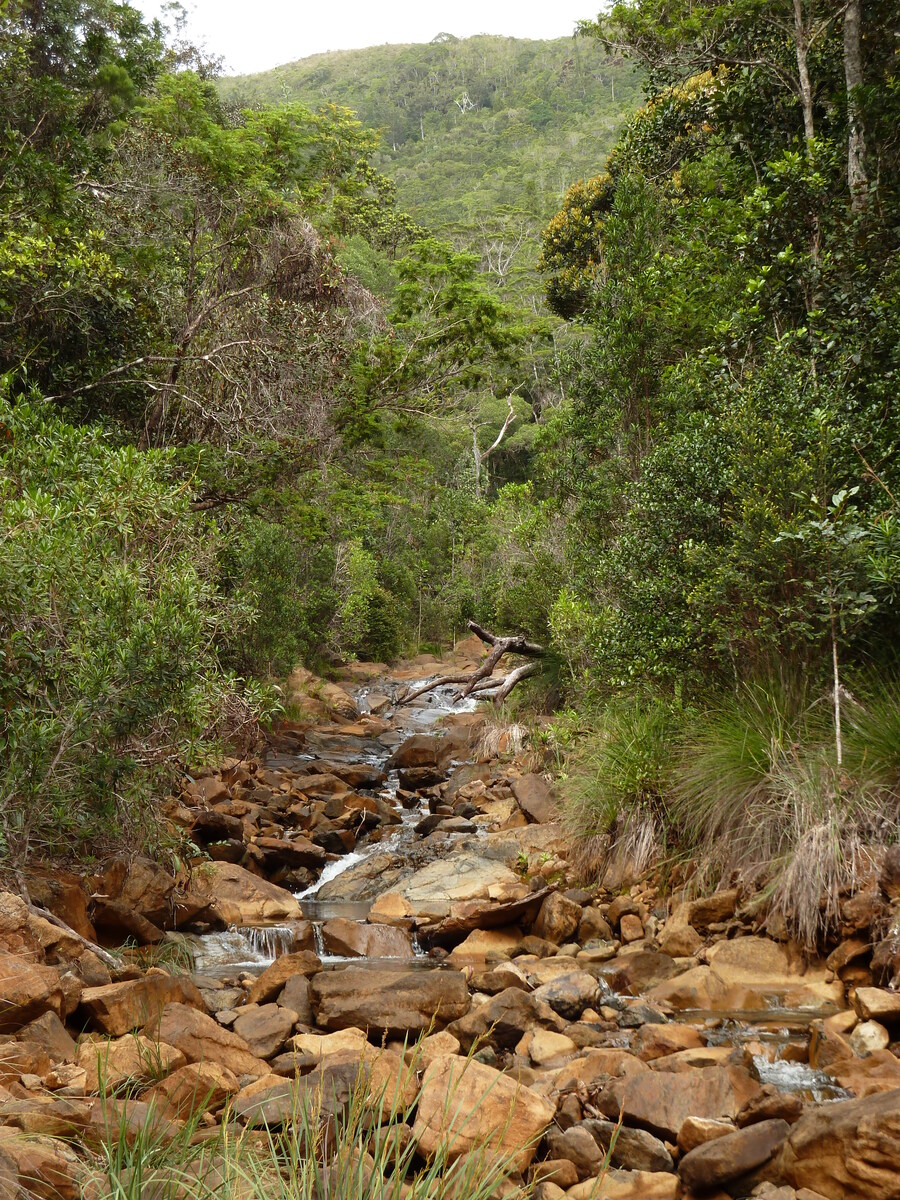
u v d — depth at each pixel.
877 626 6.74
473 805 10.34
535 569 13.40
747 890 6.08
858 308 8.31
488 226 73.06
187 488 7.71
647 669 7.78
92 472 6.53
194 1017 4.32
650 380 12.01
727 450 7.65
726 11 10.65
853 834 5.61
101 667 5.30
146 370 11.84
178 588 5.87
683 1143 3.58
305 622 21.06
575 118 121.06
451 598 35.75
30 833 5.28
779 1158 3.32
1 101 11.78
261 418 12.39
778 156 11.17
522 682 13.73
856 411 7.92
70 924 5.63
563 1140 3.61
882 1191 2.98
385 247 38.03
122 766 5.43
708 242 10.37
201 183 13.31
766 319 9.23
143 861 6.56
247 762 11.63
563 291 27.83
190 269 12.80
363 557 31.22
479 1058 4.58
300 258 14.16
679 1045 4.53
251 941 6.73
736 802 6.43
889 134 9.70
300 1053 4.32
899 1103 3.15
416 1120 3.55
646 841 7.02
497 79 141.38
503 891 7.28
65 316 10.59
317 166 15.78
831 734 6.30
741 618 6.93
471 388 16.19
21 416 6.79
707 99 11.86
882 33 10.42
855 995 4.79
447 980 5.00
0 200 10.27
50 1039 3.92
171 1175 2.78
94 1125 3.10
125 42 15.23
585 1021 5.11
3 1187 2.54
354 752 15.76
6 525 5.51
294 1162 2.86
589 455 13.36
